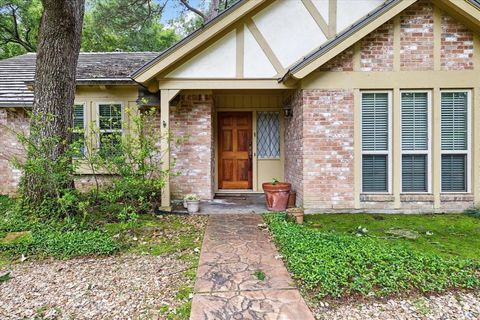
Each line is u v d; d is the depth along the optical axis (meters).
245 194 9.39
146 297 3.35
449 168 6.74
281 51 7.28
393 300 3.31
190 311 3.03
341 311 3.11
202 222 6.25
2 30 19.09
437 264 3.91
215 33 6.79
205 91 8.15
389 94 6.73
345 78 6.69
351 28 6.21
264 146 9.80
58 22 5.90
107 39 19.83
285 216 6.36
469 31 6.59
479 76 6.57
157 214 6.82
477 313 3.13
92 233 5.14
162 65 6.78
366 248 4.34
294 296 3.30
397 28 6.62
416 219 6.21
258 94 9.54
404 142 6.77
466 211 6.61
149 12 14.50
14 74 10.26
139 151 6.30
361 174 6.80
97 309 3.14
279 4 7.30
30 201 5.79
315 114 6.75
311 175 6.79
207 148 8.28
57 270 4.07
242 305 3.13
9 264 4.27
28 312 3.11
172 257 4.45
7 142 8.75
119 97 8.65
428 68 6.63
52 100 5.96
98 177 8.01
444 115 6.71
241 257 4.36
